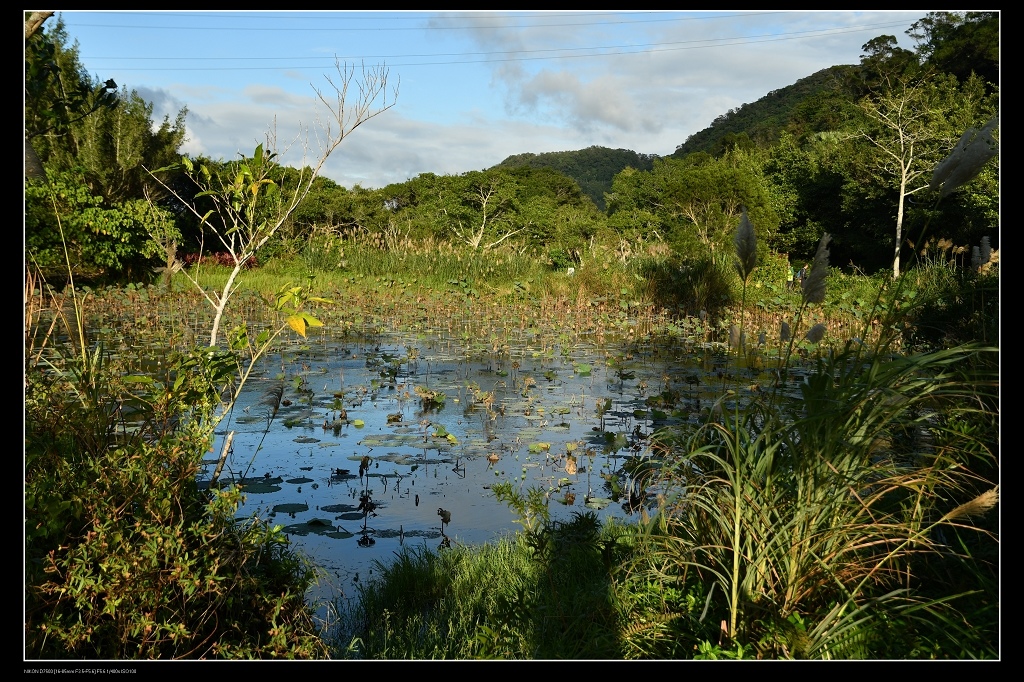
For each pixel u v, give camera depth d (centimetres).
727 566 290
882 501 317
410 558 377
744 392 760
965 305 625
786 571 275
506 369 964
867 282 1931
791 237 4012
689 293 1659
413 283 2105
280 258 2436
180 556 257
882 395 287
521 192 6725
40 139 1880
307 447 588
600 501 458
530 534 329
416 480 508
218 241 2536
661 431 352
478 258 2305
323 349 1116
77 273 1694
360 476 514
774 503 279
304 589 290
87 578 240
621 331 1362
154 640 247
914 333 629
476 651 282
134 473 274
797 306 1559
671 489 335
